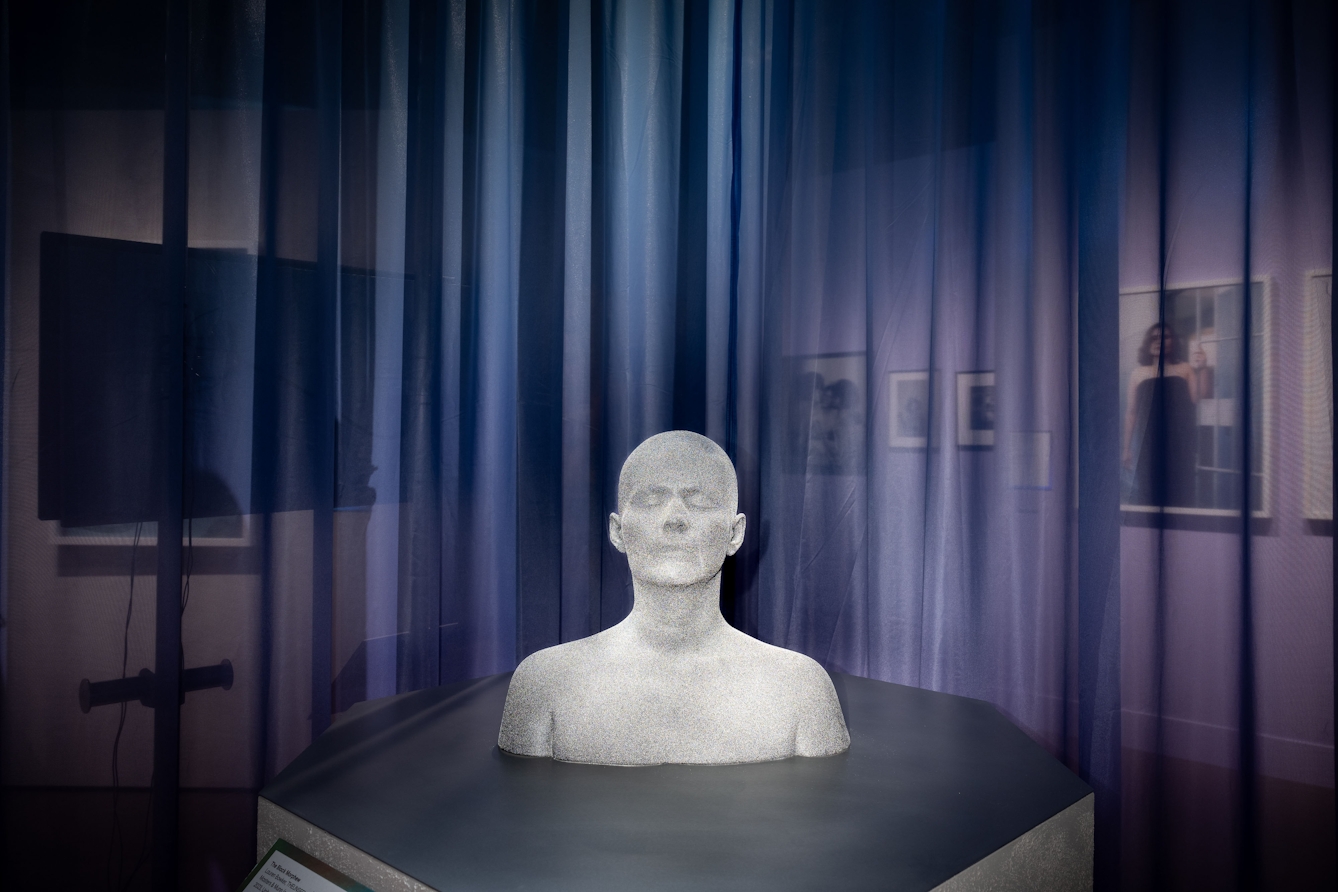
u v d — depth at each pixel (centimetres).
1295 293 168
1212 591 177
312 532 197
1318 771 168
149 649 187
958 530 198
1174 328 178
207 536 194
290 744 198
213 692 194
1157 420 179
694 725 148
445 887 109
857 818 129
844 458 211
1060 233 188
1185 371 177
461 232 216
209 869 195
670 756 148
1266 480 171
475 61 216
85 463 184
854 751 155
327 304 199
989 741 160
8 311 180
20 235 181
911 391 203
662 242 222
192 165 192
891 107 203
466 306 216
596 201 220
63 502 183
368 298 209
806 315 212
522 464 216
